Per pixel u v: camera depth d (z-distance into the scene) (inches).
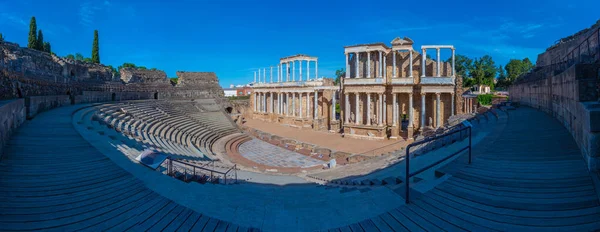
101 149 661.9
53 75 1305.4
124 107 1534.2
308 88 2185.0
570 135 544.4
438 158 672.4
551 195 352.8
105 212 397.7
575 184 363.6
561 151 477.4
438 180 470.9
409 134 1592.0
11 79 867.4
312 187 608.7
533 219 316.5
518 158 486.9
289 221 386.3
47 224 357.1
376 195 453.4
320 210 416.2
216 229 365.4
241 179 751.1
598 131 384.8
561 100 641.6
